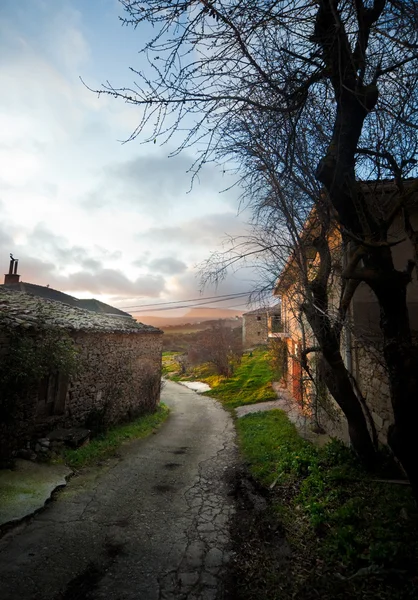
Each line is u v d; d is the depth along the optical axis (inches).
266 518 185.6
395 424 123.0
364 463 200.8
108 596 122.3
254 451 308.2
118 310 949.2
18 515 171.6
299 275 211.0
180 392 767.1
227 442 360.5
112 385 400.2
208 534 169.5
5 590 122.3
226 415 514.6
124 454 300.4
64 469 242.4
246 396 622.8
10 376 232.5
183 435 390.3
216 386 768.9
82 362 339.0
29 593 121.8
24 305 326.0
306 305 203.5
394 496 161.2
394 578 112.1
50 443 271.6
